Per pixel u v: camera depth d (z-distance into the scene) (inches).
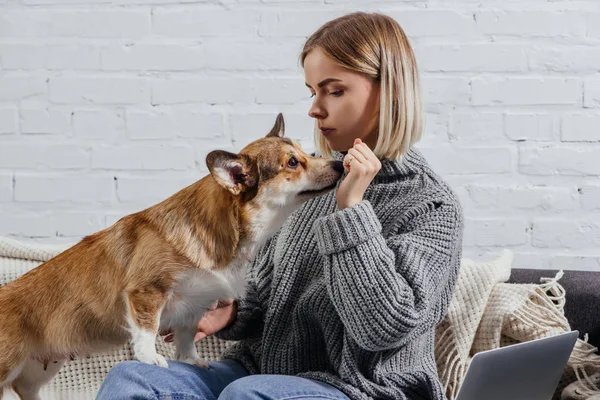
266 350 68.9
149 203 100.2
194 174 100.3
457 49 97.6
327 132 67.6
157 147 100.3
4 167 100.1
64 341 69.8
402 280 60.1
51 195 100.1
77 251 70.9
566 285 82.3
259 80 99.9
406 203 65.5
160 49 100.1
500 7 97.3
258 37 99.7
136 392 60.6
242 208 66.7
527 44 97.1
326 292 65.2
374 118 66.3
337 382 61.9
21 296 70.8
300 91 99.6
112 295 67.4
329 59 65.2
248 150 68.4
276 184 66.9
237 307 72.1
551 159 97.0
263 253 74.5
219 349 83.9
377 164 61.8
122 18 100.2
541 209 97.0
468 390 58.5
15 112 100.2
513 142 97.4
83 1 100.3
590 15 96.5
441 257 62.6
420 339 66.0
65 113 100.3
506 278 82.8
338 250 60.6
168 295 65.9
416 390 64.3
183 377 64.0
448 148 97.9
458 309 79.4
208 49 100.0
